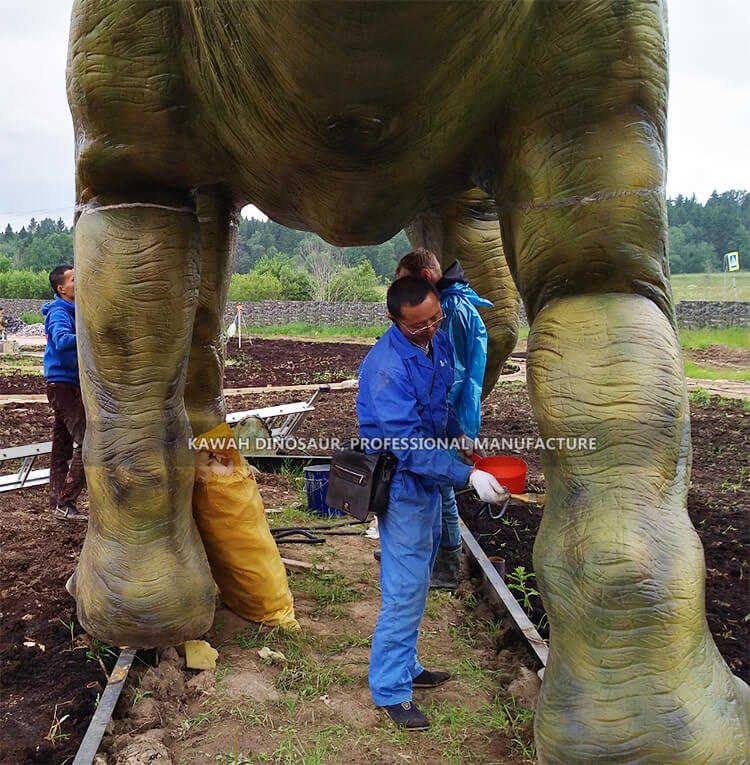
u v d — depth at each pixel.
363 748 3.20
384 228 3.21
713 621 4.34
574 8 2.56
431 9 2.03
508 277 5.48
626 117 2.68
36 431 9.92
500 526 6.14
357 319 37.25
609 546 2.43
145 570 3.57
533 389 2.79
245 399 13.14
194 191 3.55
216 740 3.22
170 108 3.02
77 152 3.31
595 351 2.66
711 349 19.98
